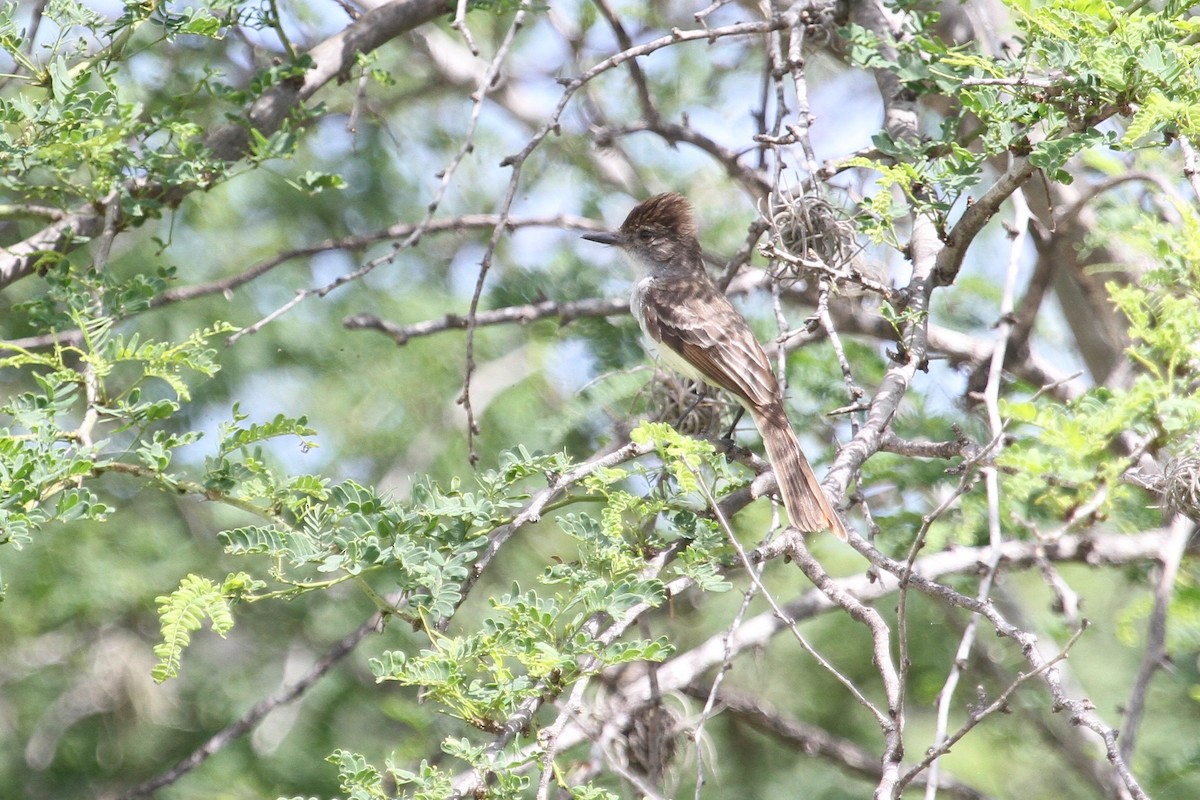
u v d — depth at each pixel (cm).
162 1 976
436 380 1592
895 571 753
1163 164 1198
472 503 741
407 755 1313
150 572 1448
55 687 1488
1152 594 1139
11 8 913
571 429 1345
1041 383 1347
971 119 1095
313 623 1492
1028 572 1543
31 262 1029
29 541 690
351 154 1619
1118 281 1295
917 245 984
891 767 639
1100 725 627
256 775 1413
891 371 917
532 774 1126
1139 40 747
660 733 1063
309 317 1583
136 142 1198
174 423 1479
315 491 757
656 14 1700
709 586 738
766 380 1098
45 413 770
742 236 1664
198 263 1566
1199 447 736
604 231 1383
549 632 677
